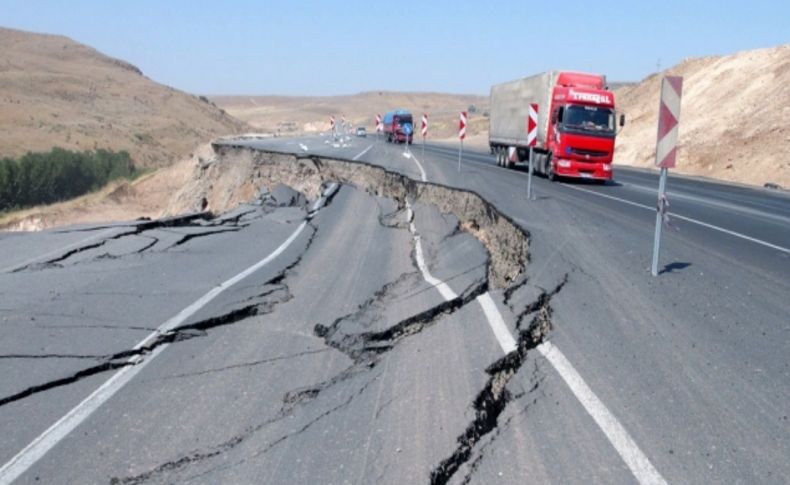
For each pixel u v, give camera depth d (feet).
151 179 171.32
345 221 61.00
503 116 122.42
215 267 39.73
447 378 21.29
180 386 21.63
